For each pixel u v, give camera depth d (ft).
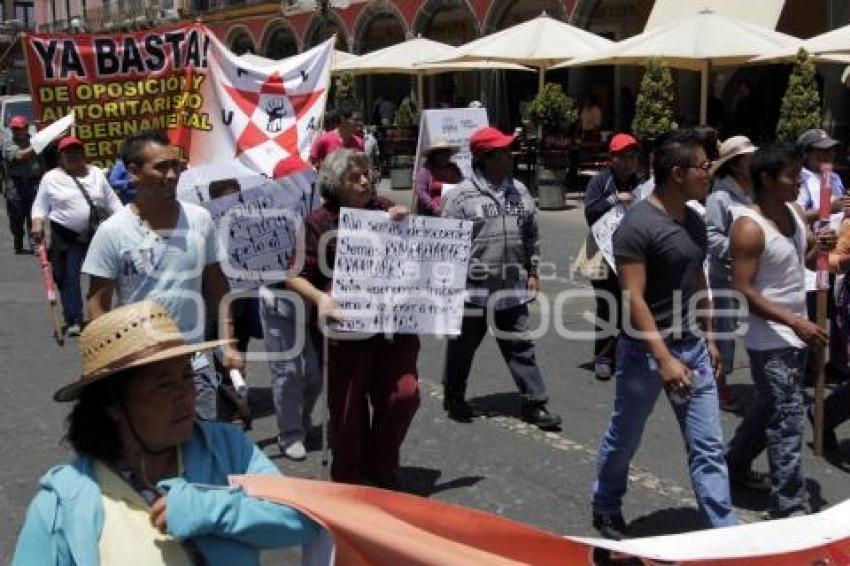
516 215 20.22
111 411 7.16
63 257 29.30
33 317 32.76
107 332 7.07
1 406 22.56
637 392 14.26
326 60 24.16
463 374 21.16
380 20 101.24
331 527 7.29
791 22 58.08
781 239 14.85
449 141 28.35
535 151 65.31
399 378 16.16
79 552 6.75
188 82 22.44
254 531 7.11
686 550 9.50
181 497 6.89
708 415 13.74
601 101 78.79
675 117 57.88
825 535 10.07
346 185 15.88
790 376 14.75
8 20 202.69
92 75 21.70
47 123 21.54
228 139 23.03
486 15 84.48
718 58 47.80
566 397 23.04
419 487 17.47
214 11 127.54
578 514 16.25
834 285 20.98
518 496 17.02
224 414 21.20
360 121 31.68
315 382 19.20
